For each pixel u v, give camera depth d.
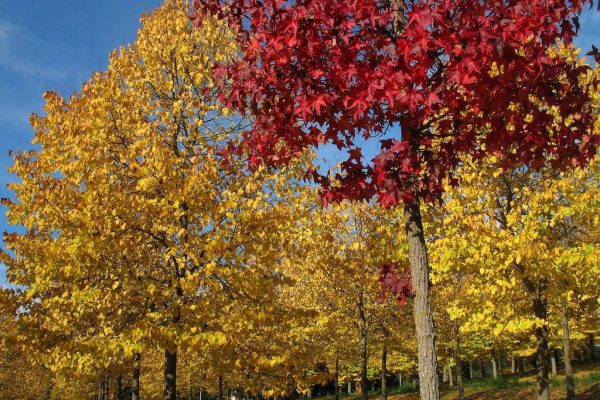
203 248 6.43
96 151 6.98
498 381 25.33
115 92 7.38
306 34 3.13
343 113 3.48
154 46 8.08
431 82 3.34
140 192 7.00
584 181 8.69
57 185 7.35
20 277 7.11
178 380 24.28
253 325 7.08
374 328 15.94
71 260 6.48
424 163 3.88
